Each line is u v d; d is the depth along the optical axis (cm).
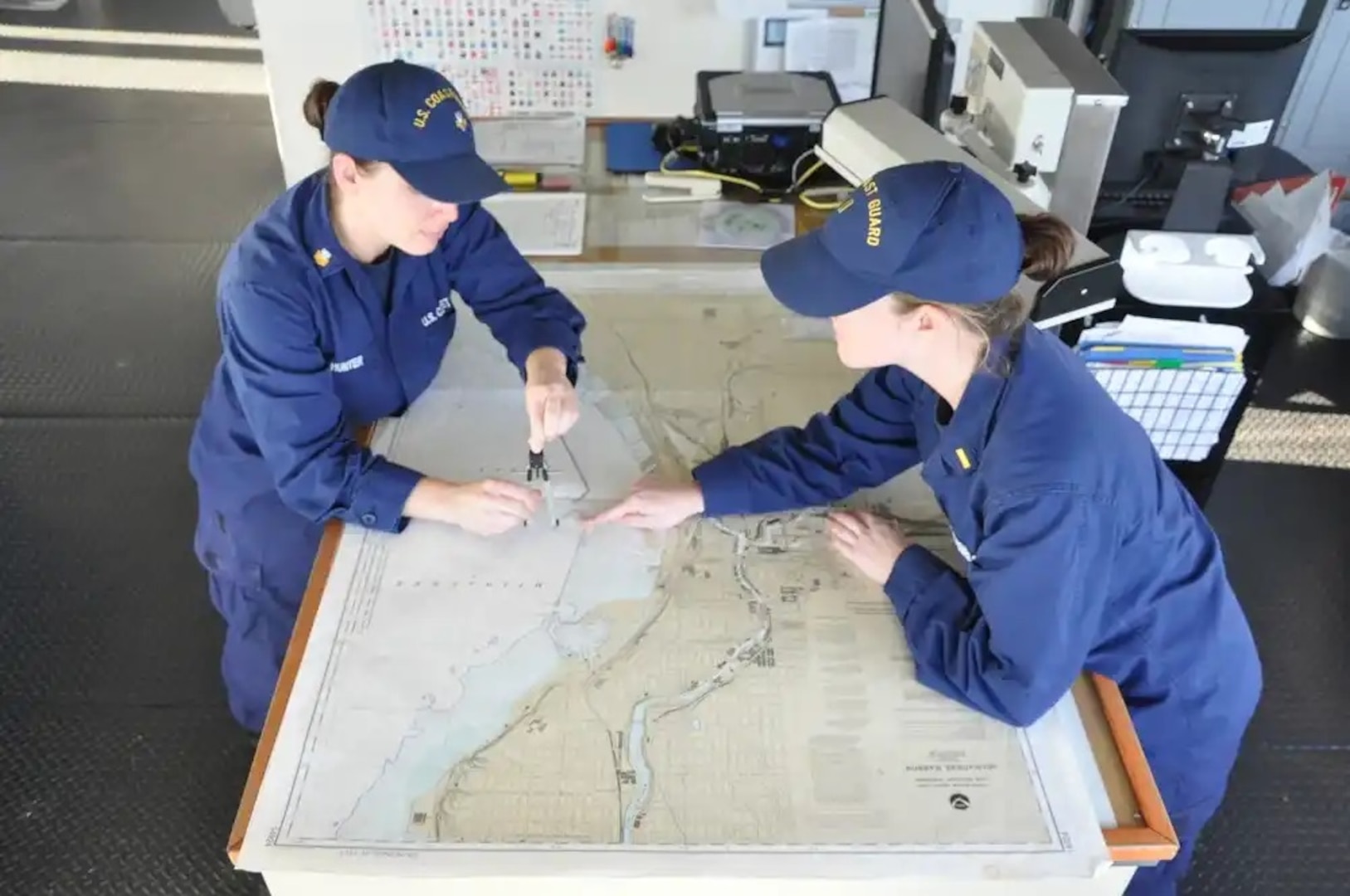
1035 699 118
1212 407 236
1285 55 229
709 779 116
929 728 121
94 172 378
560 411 150
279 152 375
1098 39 346
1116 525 116
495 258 164
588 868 108
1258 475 275
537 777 116
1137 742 123
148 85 426
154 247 344
